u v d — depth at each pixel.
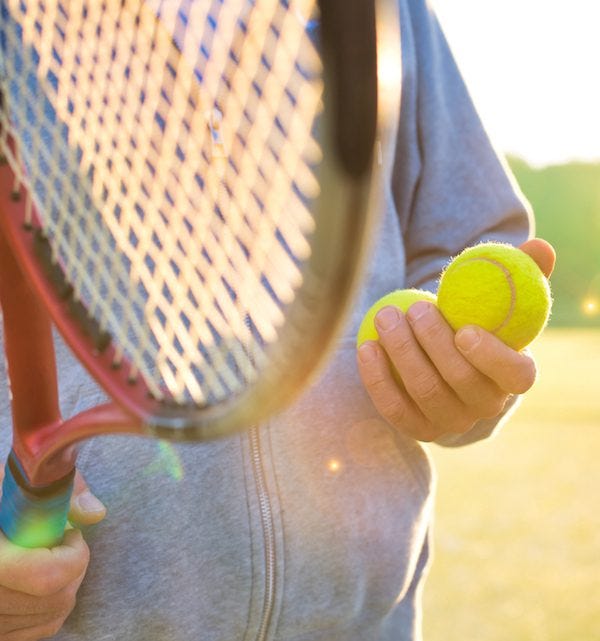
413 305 1.16
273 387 0.66
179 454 1.37
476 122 1.72
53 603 1.13
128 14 0.94
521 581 4.30
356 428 1.50
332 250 0.58
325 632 1.48
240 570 1.40
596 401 9.12
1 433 1.29
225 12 0.75
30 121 1.20
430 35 1.69
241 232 0.76
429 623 3.82
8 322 1.04
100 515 1.19
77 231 0.99
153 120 1.03
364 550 1.48
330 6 0.56
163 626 1.36
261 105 0.64
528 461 6.66
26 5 0.98
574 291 23.03
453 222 1.67
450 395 1.17
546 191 23.12
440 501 5.68
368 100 0.56
